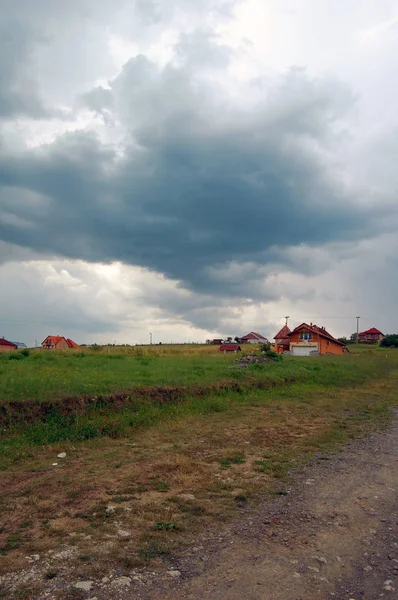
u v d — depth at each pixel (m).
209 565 4.43
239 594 3.96
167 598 3.87
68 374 14.71
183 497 6.26
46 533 5.05
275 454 8.65
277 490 6.67
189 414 12.22
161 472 7.35
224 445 9.24
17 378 12.85
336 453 8.89
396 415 13.42
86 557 4.49
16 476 7.16
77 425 9.95
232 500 6.21
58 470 7.46
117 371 16.70
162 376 15.91
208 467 7.72
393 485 7.08
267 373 19.27
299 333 51.16
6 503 5.99
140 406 11.95
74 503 5.98
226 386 15.74
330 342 52.28
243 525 5.39
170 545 4.80
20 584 3.98
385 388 20.52
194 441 9.53
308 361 27.33
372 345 76.06
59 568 4.27
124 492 6.41
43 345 55.69
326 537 5.17
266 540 5.02
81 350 27.91
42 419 10.02
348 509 6.04
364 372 25.08
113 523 5.33
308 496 6.48
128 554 4.58
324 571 4.41
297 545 4.94
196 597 3.90
